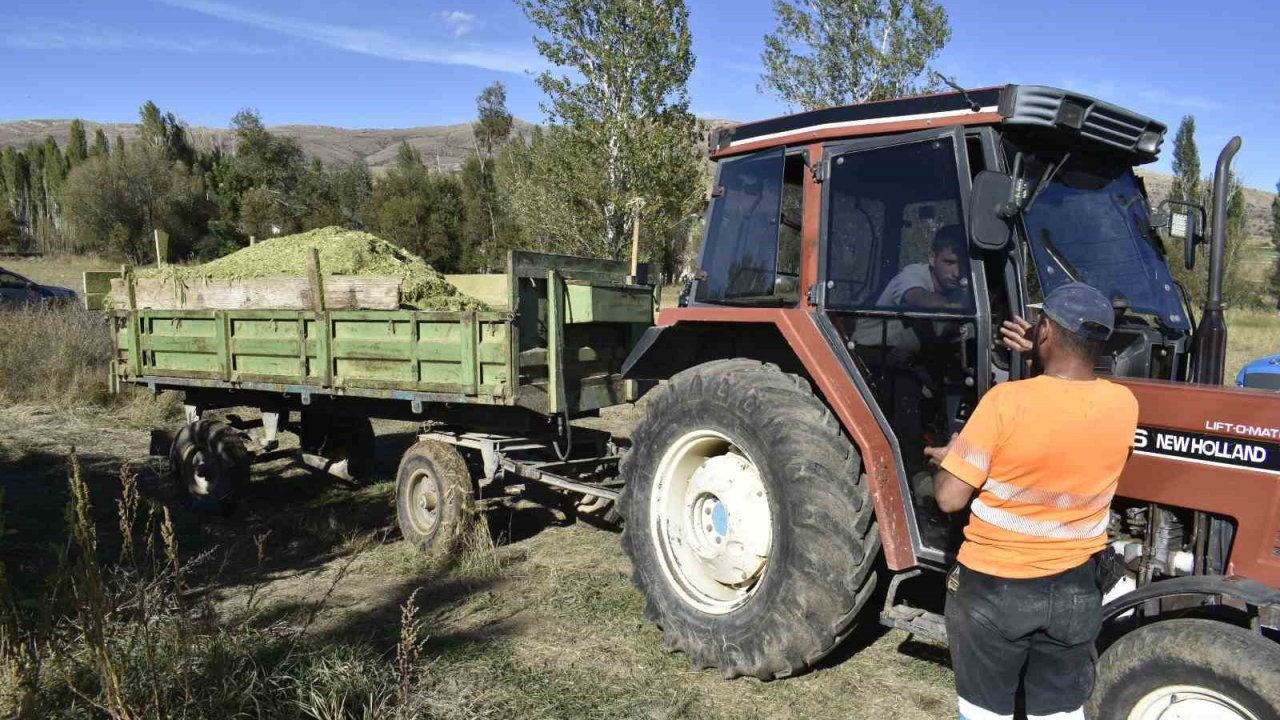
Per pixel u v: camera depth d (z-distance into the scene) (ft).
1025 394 8.74
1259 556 9.96
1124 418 8.77
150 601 12.80
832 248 13.70
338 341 19.86
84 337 41.16
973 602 8.94
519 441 19.49
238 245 157.79
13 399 36.91
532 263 17.58
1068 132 11.86
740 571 13.57
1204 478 10.34
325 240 22.74
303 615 15.66
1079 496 8.62
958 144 12.13
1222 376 12.26
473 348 17.62
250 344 21.39
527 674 13.42
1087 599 8.72
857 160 13.43
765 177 14.93
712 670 13.66
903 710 12.41
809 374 13.26
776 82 79.51
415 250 135.23
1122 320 12.21
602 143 57.31
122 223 158.51
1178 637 9.23
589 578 17.62
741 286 15.24
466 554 18.40
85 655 11.11
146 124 201.16
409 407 20.52
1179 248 50.78
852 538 12.15
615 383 20.49
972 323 12.02
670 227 59.16
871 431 12.72
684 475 14.67
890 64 75.25
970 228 11.34
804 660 12.50
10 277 66.08
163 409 35.17
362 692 11.86
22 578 16.34
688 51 57.67
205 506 22.62
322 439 24.61
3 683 10.50
